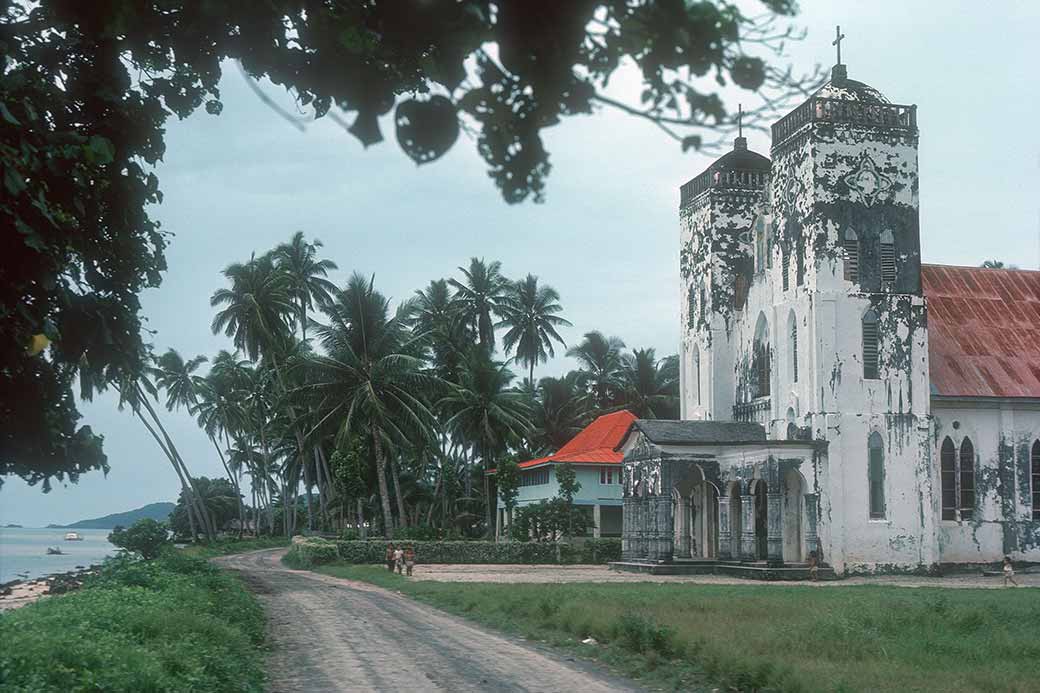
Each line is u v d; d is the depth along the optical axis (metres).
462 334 84.12
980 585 42.25
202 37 6.81
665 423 52.91
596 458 68.50
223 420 92.31
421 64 4.79
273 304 72.38
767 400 53.06
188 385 86.56
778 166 52.62
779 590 36.00
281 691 15.80
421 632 23.97
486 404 71.50
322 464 84.75
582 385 94.00
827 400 48.09
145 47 6.99
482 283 85.00
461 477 87.12
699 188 59.50
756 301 55.03
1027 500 51.91
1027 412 52.62
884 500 48.25
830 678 15.34
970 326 55.94
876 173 49.72
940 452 51.28
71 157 7.61
